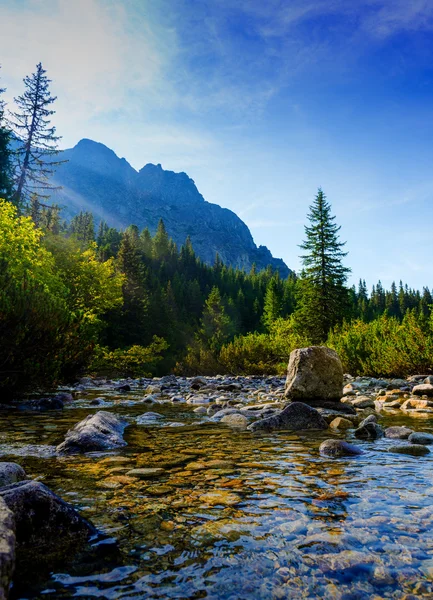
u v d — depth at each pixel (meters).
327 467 3.62
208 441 4.90
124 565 1.82
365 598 1.57
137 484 3.05
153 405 9.04
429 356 14.55
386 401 9.61
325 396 8.59
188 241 163.88
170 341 62.50
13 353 8.42
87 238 123.50
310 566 1.82
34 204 39.78
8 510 1.78
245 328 107.31
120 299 36.72
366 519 2.36
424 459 3.94
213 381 18.06
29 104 38.00
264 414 7.31
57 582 1.67
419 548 1.99
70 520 2.17
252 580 1.70
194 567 1.80
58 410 7.84
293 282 127.44
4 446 4.44
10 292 8.67
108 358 35.69
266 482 3.13
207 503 2.64
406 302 158.38
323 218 40.19
